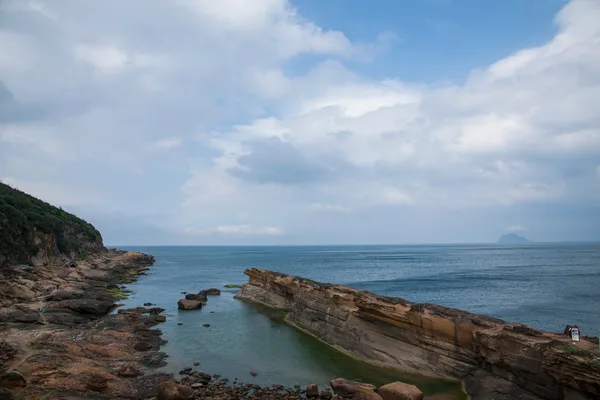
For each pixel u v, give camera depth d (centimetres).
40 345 2422
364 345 2761
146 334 3112
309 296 3703
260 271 5234
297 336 3303
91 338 2705
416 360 2427
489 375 2042
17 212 5953
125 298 5100
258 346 2981
